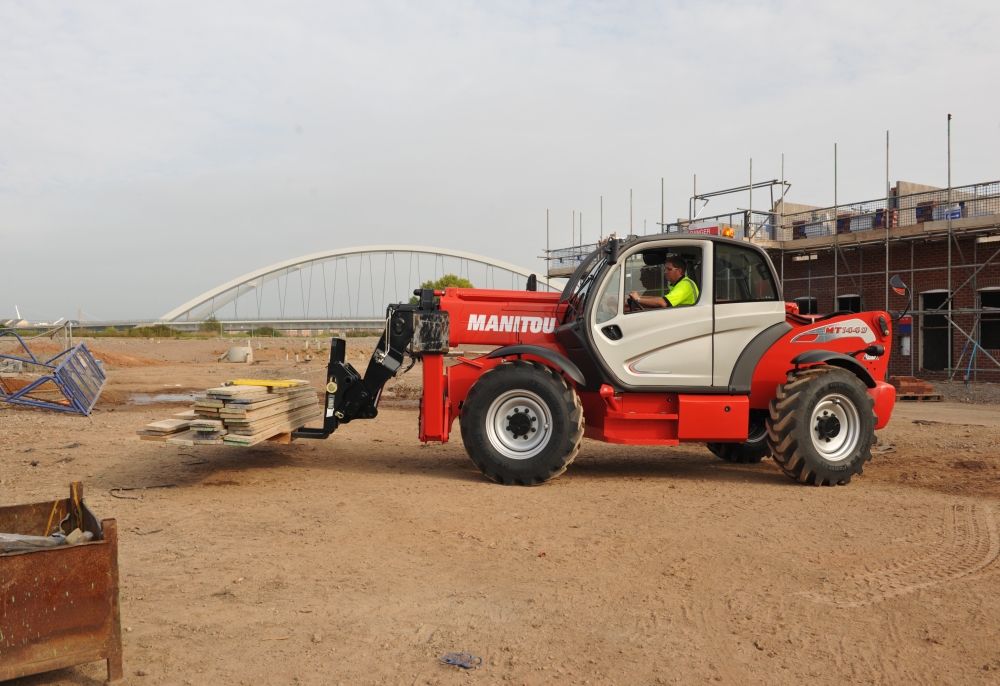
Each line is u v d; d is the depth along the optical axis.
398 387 18.64
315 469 8.09
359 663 3.33
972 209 20.83
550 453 7.15
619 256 7.43
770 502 6.58
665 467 8.60
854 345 7.93
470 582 4.41
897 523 5.80
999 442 10.32
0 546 3.05
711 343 7.51
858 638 3.64
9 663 2.91
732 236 7.81
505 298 8.02
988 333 21.02
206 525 5.66
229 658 3.37
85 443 9.62
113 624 3.10
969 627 3.77
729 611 3.98
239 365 31.88
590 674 3.25
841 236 22.80
